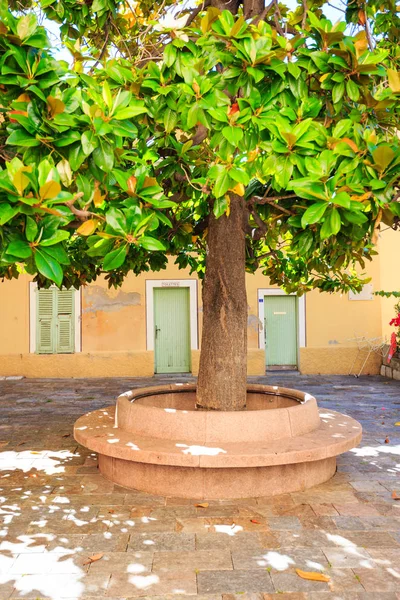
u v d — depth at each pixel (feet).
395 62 13.65
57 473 17.63
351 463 18.61
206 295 18.01
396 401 31.04
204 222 18.94
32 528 13.23
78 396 33.24
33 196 7.88
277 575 10.91
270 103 10.77
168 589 10.43
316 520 13.62
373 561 11.48
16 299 41.88
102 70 11.81
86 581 10.72
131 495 15.51
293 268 23.54
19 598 10.12
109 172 9.36
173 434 15.90
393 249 43.34
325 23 10.66
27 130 8.61
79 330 42.01
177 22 11.19
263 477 15.37
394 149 10.52
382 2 15.74
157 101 11.27
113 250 8.65
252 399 20.70
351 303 43.37
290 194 13.93
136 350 42.29
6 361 41.47
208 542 12.41
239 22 10.21
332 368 43.04
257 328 42.75
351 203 9.42
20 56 8.77
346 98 12.35
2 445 21.36
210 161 13.05
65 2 14.26
